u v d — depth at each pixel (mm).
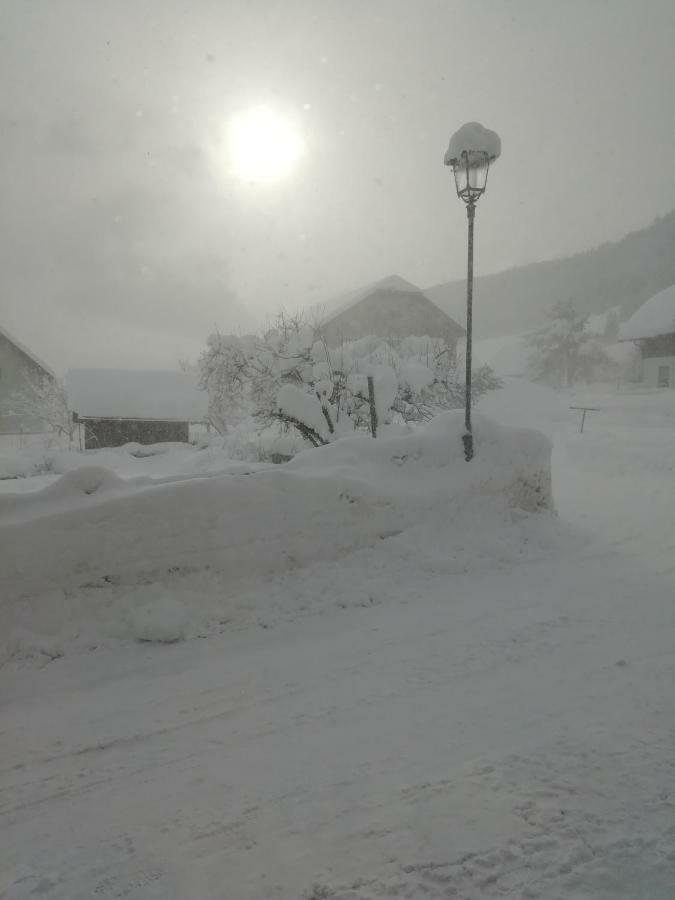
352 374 12758
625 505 10359
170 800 3021
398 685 4160
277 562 6000
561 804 2850
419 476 7484
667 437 18375
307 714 3811
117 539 5305
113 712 3918
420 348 16906
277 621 5383
